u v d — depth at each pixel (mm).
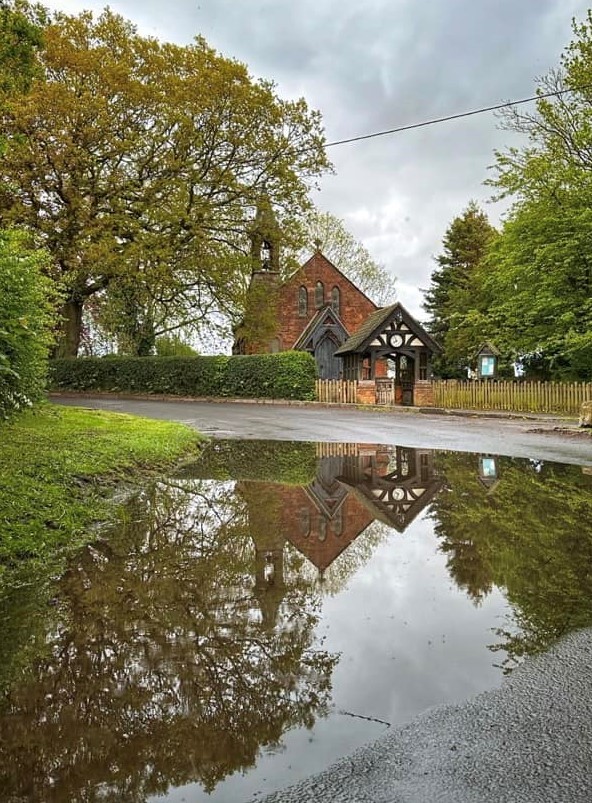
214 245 30516
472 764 2648
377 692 3324
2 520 6262
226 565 5664
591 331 24438
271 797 2479
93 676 3578
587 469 10883
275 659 3756
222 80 29734
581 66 25016
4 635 4160
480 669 3574
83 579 5270
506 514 7582
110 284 32844
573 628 4176
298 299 41875
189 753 2812
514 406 27516
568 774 2564
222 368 32125
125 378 34531
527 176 25781
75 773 2676
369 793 2477
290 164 32094
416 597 4828
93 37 28781
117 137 28500
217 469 11445
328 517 7637
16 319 7512
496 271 30406
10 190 27156
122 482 9320
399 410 27141
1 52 12984
